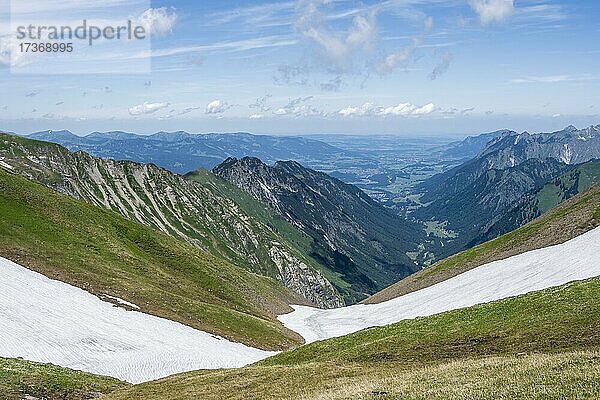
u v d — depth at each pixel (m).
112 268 117.25
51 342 75.00
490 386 31.28
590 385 28.33
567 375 30.66
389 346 56.69
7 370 57.28
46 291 92.62
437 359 48.00
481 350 47.81
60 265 107.19
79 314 87.62
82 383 58.28
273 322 126.25
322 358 60.66
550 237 130.00
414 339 57.22
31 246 111.25
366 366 49.81
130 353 78.56
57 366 64.38
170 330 92.38
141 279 118.19
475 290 113.94
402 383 36.47
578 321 48.03
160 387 54.16
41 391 53.59
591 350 38.31
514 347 46.06
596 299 53.00
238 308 129.75
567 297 56.78
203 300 123.44
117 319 90.31
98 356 74.94
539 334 47.50
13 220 118.50
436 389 32.75
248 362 85.12
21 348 70.50
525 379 31.42
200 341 91.25
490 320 57.69
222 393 46.97
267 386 46.56
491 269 125.19
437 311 110.50
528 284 101.69
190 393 48.56
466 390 31.22
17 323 77.56
